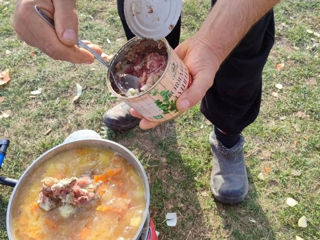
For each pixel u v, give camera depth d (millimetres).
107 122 796
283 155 757
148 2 443
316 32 1001
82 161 547
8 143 731
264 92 863
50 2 425
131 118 790
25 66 948
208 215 684
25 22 416
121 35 1023
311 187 709
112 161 541
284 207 686
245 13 422
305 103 839
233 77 560
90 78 912
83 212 499
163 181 729
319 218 667
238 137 708
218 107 612
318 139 774
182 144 782
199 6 1080
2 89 895
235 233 661
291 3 1074
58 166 543
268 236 654
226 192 675
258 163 748
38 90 888
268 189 711
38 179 533
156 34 458
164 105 421
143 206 495
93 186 515
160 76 409
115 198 507
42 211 502
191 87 425
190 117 823
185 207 694
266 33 561
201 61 429
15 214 501
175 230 669
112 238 476
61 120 836
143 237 477
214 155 730
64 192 493
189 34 1011
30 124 830
